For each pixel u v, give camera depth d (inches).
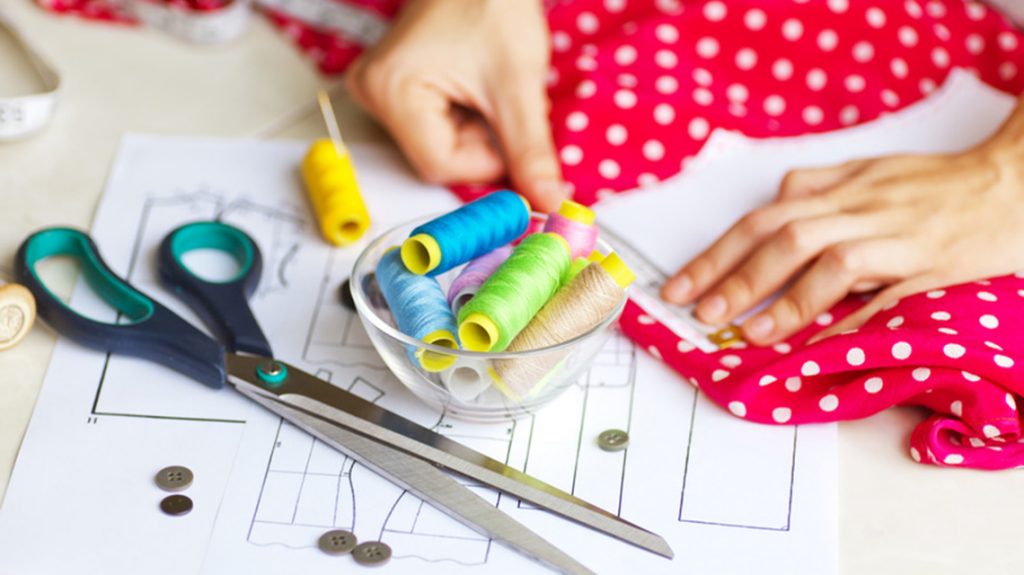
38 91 40.1
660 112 39.0
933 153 38.2
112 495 27.3
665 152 38.5
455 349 25.9
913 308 30.5
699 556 26.1
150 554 26.0
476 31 37.8
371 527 26.6
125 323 31.2
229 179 37.8
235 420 29.3
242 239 33.9
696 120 39.2
